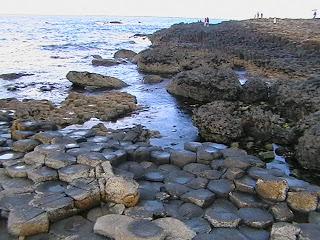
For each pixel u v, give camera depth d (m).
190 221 5.41
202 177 6.71
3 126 10.16
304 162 8.91
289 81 14.95
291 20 45.91
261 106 14.22
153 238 4.63
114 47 42.31
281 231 5.00
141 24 129.88
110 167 6.17
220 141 10.58
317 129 9.06
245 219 5.41
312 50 25.64
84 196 5.45
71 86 18.86
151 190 6.32
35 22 123.69
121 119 12.94
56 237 4.91
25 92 17.31
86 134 8.45
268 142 10.55
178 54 25.66
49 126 9.40
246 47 29.70
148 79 20.66
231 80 15.87
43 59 29.39
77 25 108.19
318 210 5.68
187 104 15.44
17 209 5.17
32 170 6.22
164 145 10.18
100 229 4.90
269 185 5.85
